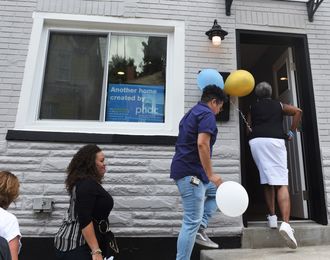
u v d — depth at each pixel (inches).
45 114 162.4
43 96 164.2
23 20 166.7
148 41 175.8
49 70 167.6
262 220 177.5
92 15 170.4
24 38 164.7
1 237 69.3
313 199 167.2
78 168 107.0
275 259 122.3
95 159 108.6
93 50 172.1
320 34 181.6
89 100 166.2
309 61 177.3
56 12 169.2
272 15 180.2
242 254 134.1
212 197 136.3
